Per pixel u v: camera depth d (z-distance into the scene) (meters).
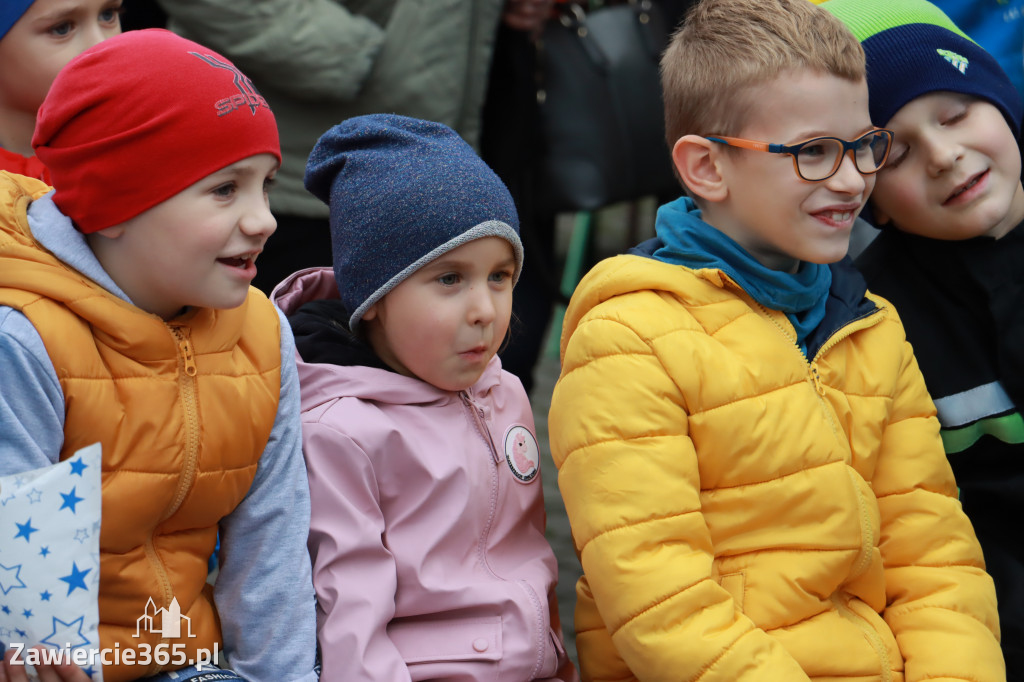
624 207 18.23
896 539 6.17
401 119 5.96
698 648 5.26
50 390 4.60
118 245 4.83
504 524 5.88
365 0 9.12
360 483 5.48
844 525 5.64
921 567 6.13
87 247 4.80
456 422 5.82
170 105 4.67
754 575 5.61
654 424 5.54
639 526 5.42
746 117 5.77
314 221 9.04
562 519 10.66
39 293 4.66
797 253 5.83
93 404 4.71
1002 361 6.79
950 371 6.95
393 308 5.64
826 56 5.70
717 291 5.89
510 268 5.76
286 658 5.24
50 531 4.39
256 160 4.86
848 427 6.01
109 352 4.79
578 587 6.10
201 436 4.97
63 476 4.41
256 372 5.26
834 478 5.66
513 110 10.19
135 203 4.71
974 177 6.50
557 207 10.79
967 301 6.92
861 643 5.72
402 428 5.64
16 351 4.52
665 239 6.11
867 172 5.80
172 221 4.73
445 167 5.58
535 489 6.08
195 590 5.23
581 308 6.08
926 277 7.05
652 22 11.02
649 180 11.12
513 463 5.97
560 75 10.71
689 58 6.09
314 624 5.33
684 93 6.09
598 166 10.81
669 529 5.43
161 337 4.86
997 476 6.97
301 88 8.76
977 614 6.02
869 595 6.02
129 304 4.82
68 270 4.75
